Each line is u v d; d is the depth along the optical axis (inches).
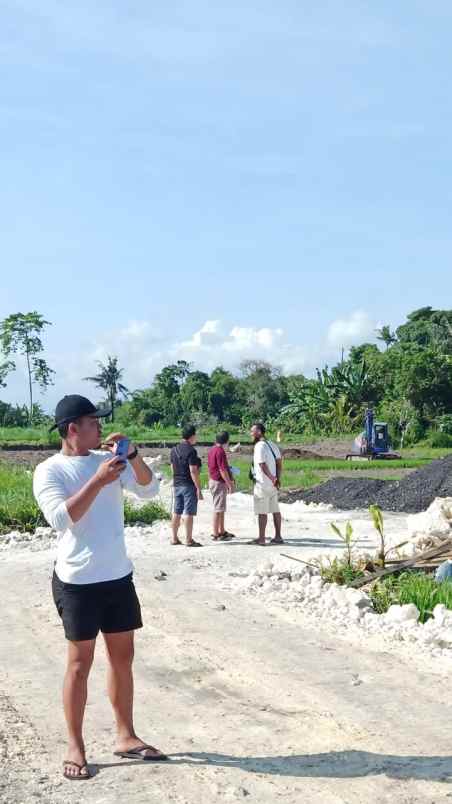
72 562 200.8
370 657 304.5
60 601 202.8
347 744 218.2
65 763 201.2
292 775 198.8
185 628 348.2
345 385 3048.7
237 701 256.8
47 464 204.4
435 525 554.9
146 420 4517.7
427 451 2276.1
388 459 1803.6
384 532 647.1
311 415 3021.7
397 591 393.7
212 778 197.3
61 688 275.7
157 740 224.2
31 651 322.3
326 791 189.5
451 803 182.5
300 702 254.2
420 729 228.8
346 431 2913.4
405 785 192.1
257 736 225.8
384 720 236.7
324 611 375.9
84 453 207.8
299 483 1133.7
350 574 422.9
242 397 4697.3
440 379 2933.1
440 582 396.2
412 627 344.2
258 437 585.9
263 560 515.5
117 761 209.5
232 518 759.7
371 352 3275.1
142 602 397.7
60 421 206.4
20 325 3831.2
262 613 374.9
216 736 226.4
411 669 289.1
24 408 3855.8
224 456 611.2
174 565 501.4
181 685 274.1
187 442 586.6
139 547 581.3
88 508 195.8
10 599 416.2
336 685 271.0
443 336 4178.2
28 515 700.7
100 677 288.0
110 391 4783.5
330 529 672.4
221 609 382.6
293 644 323.0
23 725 238.5
